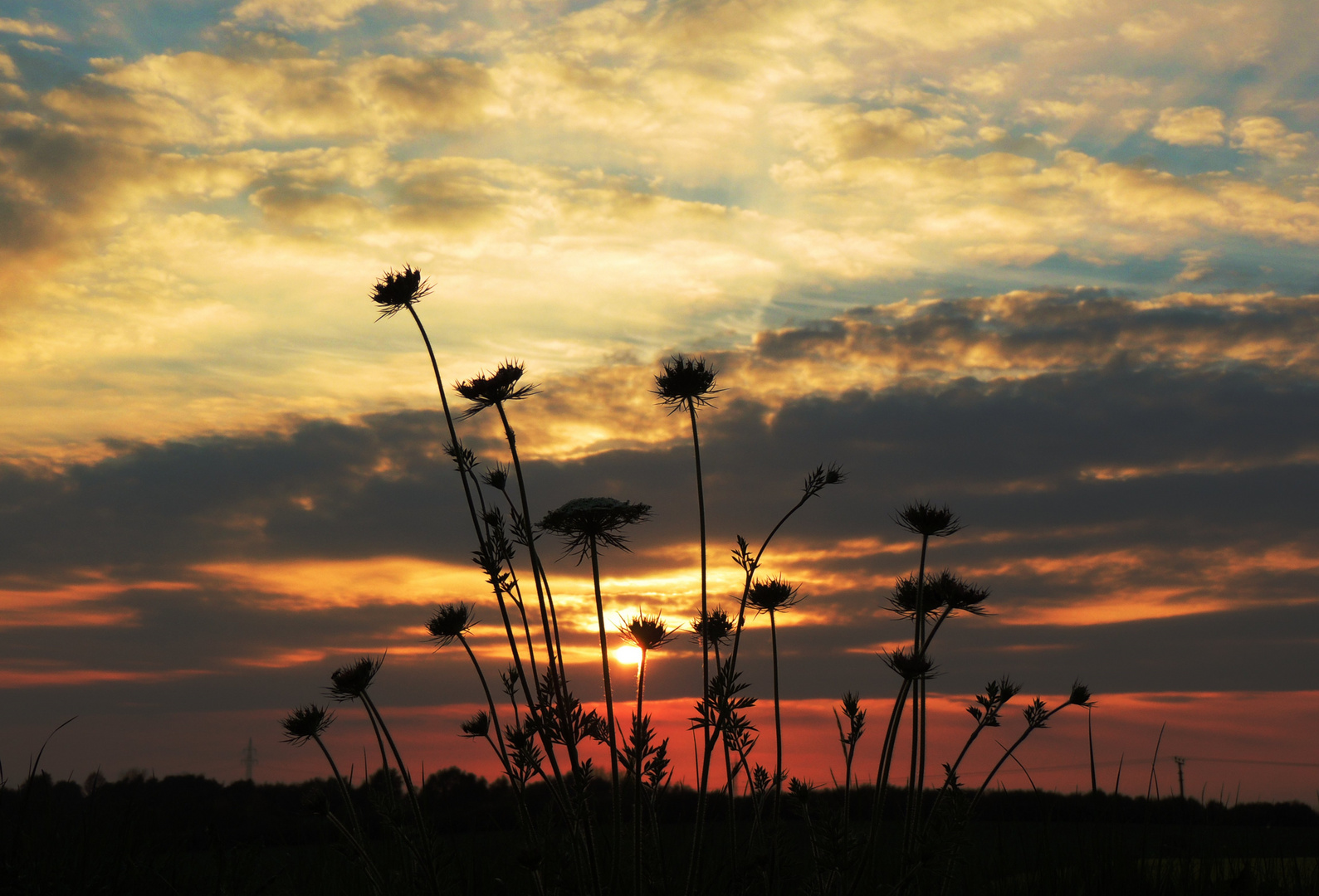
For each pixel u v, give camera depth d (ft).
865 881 13.19
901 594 15.70
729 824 13.92
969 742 14.53
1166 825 19.71
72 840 14.03
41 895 12.41
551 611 12.76
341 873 16.37
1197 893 16.11
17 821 13.80
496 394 14.08
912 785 13.64
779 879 13.61
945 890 13.94
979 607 15.12
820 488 13.39
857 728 15.26
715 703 12.44
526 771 13.24
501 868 15.34
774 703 15.26
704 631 12.60
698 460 13.38
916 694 13.75
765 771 15.92
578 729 11.92
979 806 14.62
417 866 14.49
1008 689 14.61
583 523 12.41
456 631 14.65
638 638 12.30
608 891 11.73
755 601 15.64
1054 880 16.08
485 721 14.66
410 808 14.94
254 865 14.11
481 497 13.67
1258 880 17.15
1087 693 14.53
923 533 14.33
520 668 12.59
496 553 12.90
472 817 16.97
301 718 14.78
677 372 13.62
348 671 14.75
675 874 14.05
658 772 12.75
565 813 12.18
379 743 14.56
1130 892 15.94
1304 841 19.76
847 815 13.43
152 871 13.28
